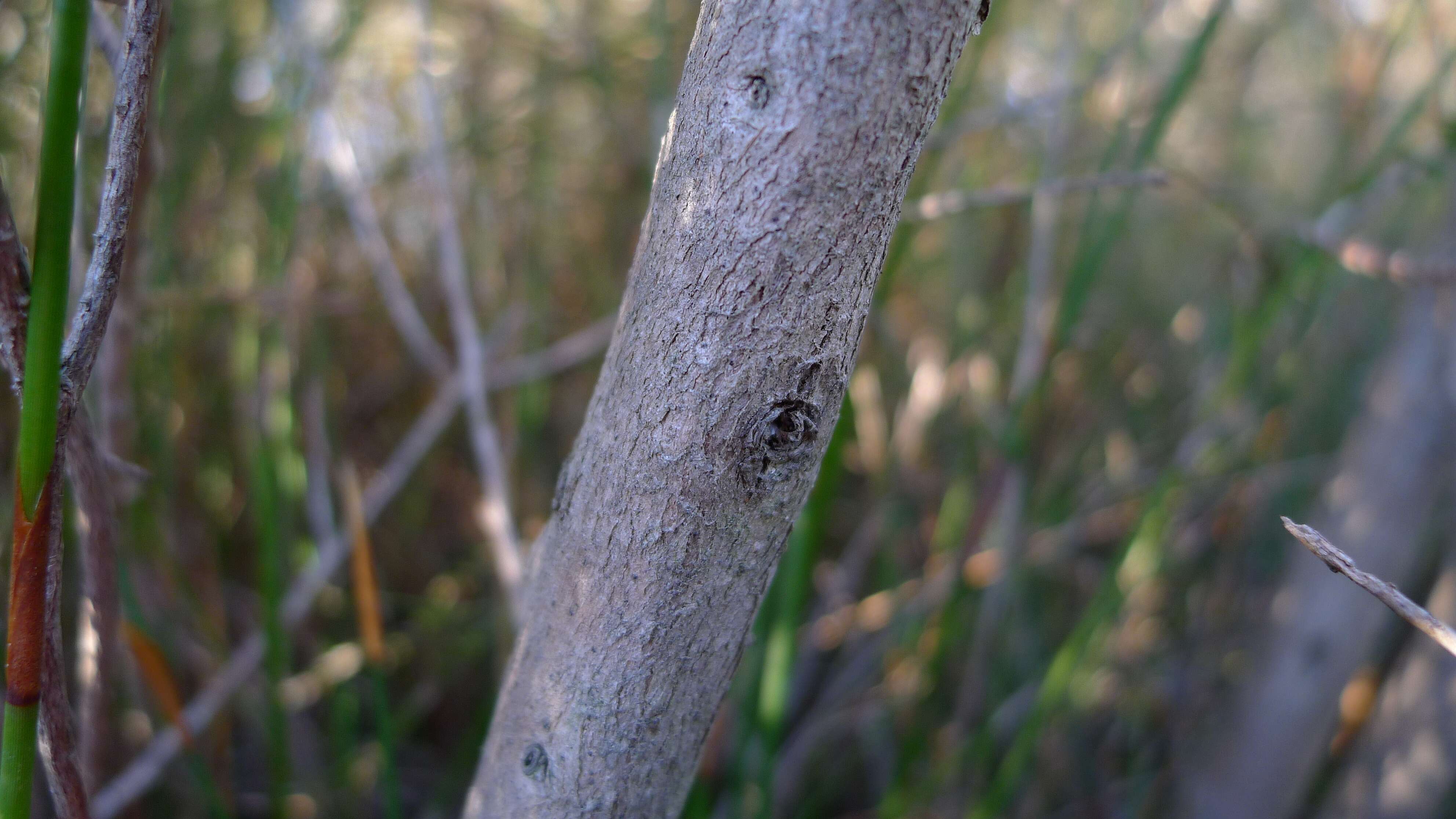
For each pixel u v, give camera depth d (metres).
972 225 0.70
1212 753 0.56
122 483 0.33
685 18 0.66
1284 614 0.53
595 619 0.18
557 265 0.75
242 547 0.61
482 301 0.66
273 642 0.41
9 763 0.18
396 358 0.69
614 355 0.18
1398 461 0.49
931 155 0.43
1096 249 0.43
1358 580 0.18
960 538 0.55
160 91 0.29
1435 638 0.17
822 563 0.70
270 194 0.53
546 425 0.70
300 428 0.56
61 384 0.17
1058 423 0.69
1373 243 0.72
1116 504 0.66
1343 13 0.70
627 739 0.19
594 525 0.18
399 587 0.67
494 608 0.59
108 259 0.17
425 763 0.64
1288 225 0.44
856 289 0.15
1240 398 0.58
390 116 0.66
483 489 0.59
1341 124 0.63
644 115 0.70
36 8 0.44
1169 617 0.72
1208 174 0.81
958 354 0.60
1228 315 0.69
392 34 0.67
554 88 0.70
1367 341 0.73
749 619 0.18
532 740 0.20
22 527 0.17
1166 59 0.78
